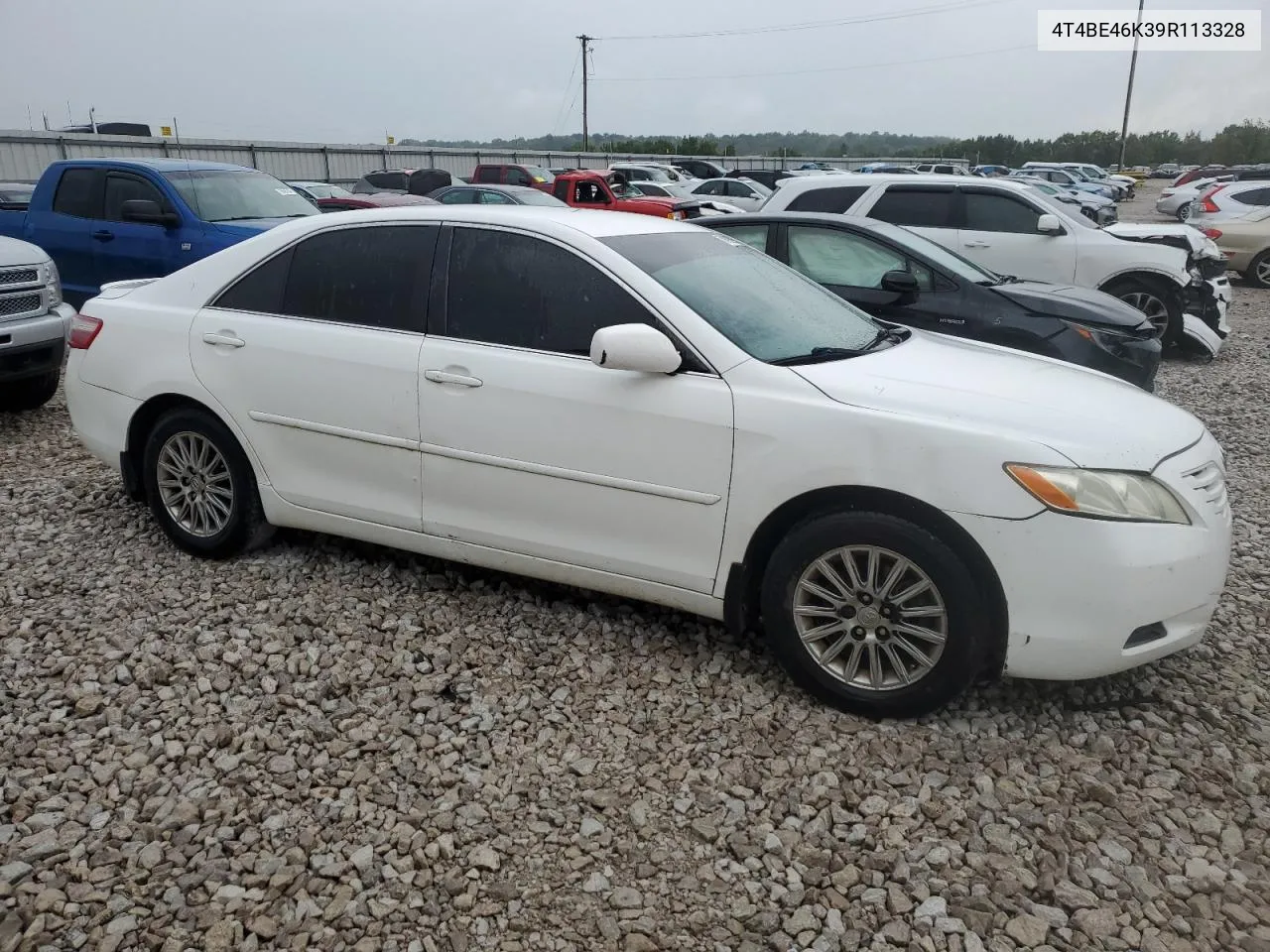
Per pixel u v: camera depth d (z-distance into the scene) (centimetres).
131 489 475
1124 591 304
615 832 284
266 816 288
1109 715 344
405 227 407
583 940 246
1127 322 693
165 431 453
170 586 431
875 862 272
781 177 3362
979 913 254
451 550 406
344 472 416
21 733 324
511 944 244
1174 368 996
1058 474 304
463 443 385
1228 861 274
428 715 339
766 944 245
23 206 1525
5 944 239
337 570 449
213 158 3244
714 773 310
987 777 306
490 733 330
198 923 249
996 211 992
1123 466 311
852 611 333
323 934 246
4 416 729
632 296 362
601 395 356
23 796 293
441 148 4075
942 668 320
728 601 352
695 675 366
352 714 339
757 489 335
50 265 697
